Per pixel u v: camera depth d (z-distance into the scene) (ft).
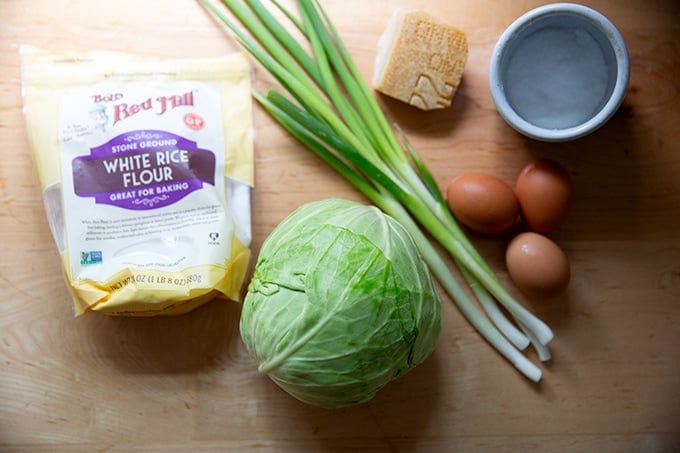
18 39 1.91
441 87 1.90
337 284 1.53
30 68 1.84
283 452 1.91
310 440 1.92
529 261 1.82
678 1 1.97
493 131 1.97
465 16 1.96
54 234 1.81
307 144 1.92
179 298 1.77
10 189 1.90
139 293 1.76
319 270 1.54
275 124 1.95
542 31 1.85
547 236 1.96
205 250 1.80
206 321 1.92
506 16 1.97
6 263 1.90
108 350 1.91
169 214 1.81
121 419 1.90
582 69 1.84
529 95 1.86
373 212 1.69
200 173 1.83
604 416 1.95
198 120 1.85
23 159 1.91
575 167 1.97
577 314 1.96
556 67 1.85
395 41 1.87
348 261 1.55
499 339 1.92
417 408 1.93
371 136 1.92
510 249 1.87
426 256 1.90
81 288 1.78
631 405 1.96
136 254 1.79
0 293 1.90
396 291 1.56
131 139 1.81
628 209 1.97
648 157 1.97
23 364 1.90
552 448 1.94
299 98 1.91
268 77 1.96
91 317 1.91
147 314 1.86
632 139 1.97
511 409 1.94
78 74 1.85
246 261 1.87
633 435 1.95
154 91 1.85
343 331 1.53
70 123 1.82
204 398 1.91
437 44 1.88
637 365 1.96
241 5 1.92
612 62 1.80
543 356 1.94
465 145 1.97
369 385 1.61
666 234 1.98
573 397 1.95
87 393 1.90
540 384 1.95
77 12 1.92
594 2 1.97
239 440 1.91
